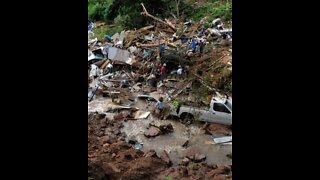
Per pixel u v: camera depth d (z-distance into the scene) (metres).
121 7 24.72
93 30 23.58
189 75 15.35
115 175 7.81
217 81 13.84
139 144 10.14
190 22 23.14
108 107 13.01
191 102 12.77
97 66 17.08
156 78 15.74
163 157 9.13
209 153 9.59
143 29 22.06
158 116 12.12
